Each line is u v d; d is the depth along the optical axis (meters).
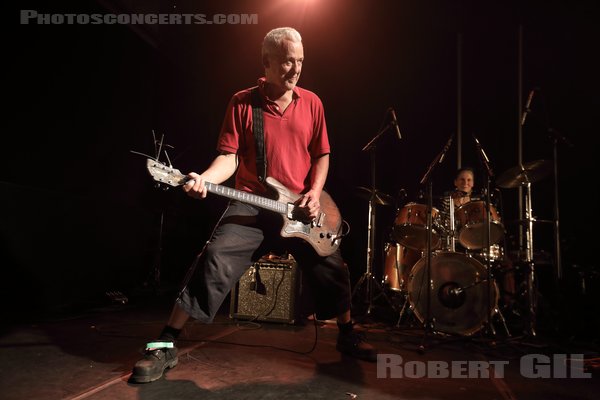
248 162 2.24
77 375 1.87
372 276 4.27
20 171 3.59
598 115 5.29
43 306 3.48
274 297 3.49
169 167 1.67
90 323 3.10
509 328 3.89
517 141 5.67
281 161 2.22
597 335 3.29
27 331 2.70
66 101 4.04
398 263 4.23
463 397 1.81
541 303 3.87
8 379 1.77
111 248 4.28
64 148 4.04
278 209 2.07
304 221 2.20
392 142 6.38
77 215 3.83
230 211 2.11
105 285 4.19
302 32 6.18
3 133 3.43
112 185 4.69
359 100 6.66
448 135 6.11
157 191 5.25
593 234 5.13
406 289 3.96
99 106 4.45
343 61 6.67
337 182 6.58
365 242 6.37
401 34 6.25
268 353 2.40
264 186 2.18
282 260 3.53
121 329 2.92
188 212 5.85
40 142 3.78
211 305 1.91
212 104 6.15
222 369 2.04
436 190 6.00
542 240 5.27
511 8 5.62
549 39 5.59
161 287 5.12
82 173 4.27
